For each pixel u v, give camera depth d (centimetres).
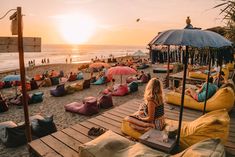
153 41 279
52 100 1225
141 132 425
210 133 350
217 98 596
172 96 703
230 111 627
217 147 243
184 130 381
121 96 1250
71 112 964
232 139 434
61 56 9900
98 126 520
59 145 421
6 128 615
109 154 298
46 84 1778
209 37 264
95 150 300
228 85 659
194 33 262
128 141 340
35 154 415
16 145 625
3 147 627
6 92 1576
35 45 486
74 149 404
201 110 638
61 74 2372
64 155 382
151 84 400
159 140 343
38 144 425
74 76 2078
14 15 450
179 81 1212
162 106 408
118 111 654
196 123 387
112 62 4009
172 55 2348
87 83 1552
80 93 1409
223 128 345
